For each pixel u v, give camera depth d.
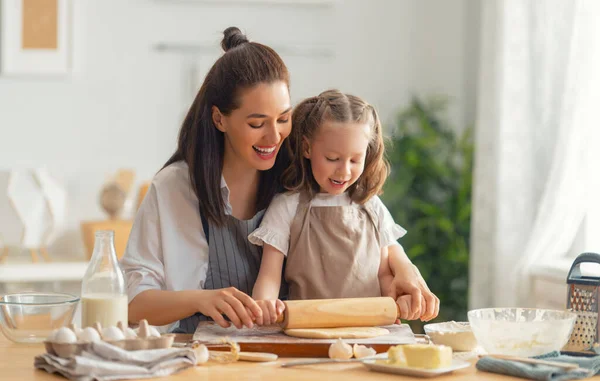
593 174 2.94
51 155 3.46
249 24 3.60
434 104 3.70
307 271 1.68
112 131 3.51
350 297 1.68
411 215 3.68
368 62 3.70
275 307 1.44
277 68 1.62
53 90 3.46
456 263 3.61
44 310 1.48
